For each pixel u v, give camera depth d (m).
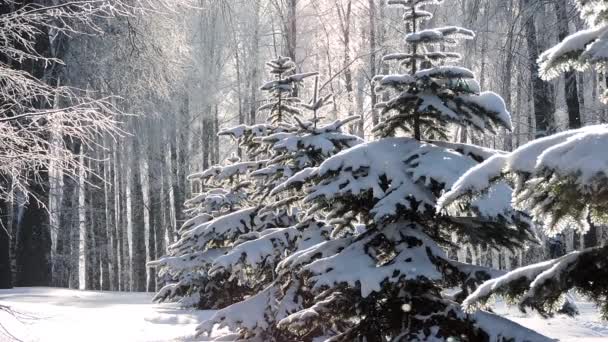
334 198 7.34
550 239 21.61
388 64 30.02
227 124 42.41
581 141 3.66
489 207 6.42
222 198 15.77
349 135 9.24
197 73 32.41
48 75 20.94
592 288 4.15
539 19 21.97
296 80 11.23
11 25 7.54
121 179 41.34
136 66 22.66
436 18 28.34
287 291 9.46
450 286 7.04
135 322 12.79
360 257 6.93
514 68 25.08
